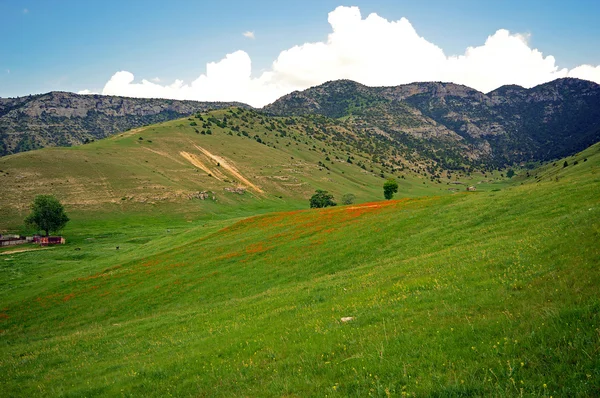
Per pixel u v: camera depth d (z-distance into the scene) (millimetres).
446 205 47812
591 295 10781
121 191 183375
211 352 16703
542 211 31250
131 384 15180
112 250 99250
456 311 13164
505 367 8547
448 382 8406
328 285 26172
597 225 17766
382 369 10078
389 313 15312
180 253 60875
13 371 23125
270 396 10680
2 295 55156
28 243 117125
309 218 66562
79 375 19281
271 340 16094
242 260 47250
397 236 39156
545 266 15250
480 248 23859
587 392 6922
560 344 8766
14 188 158250
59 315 40688
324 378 10703
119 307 40094
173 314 32406
